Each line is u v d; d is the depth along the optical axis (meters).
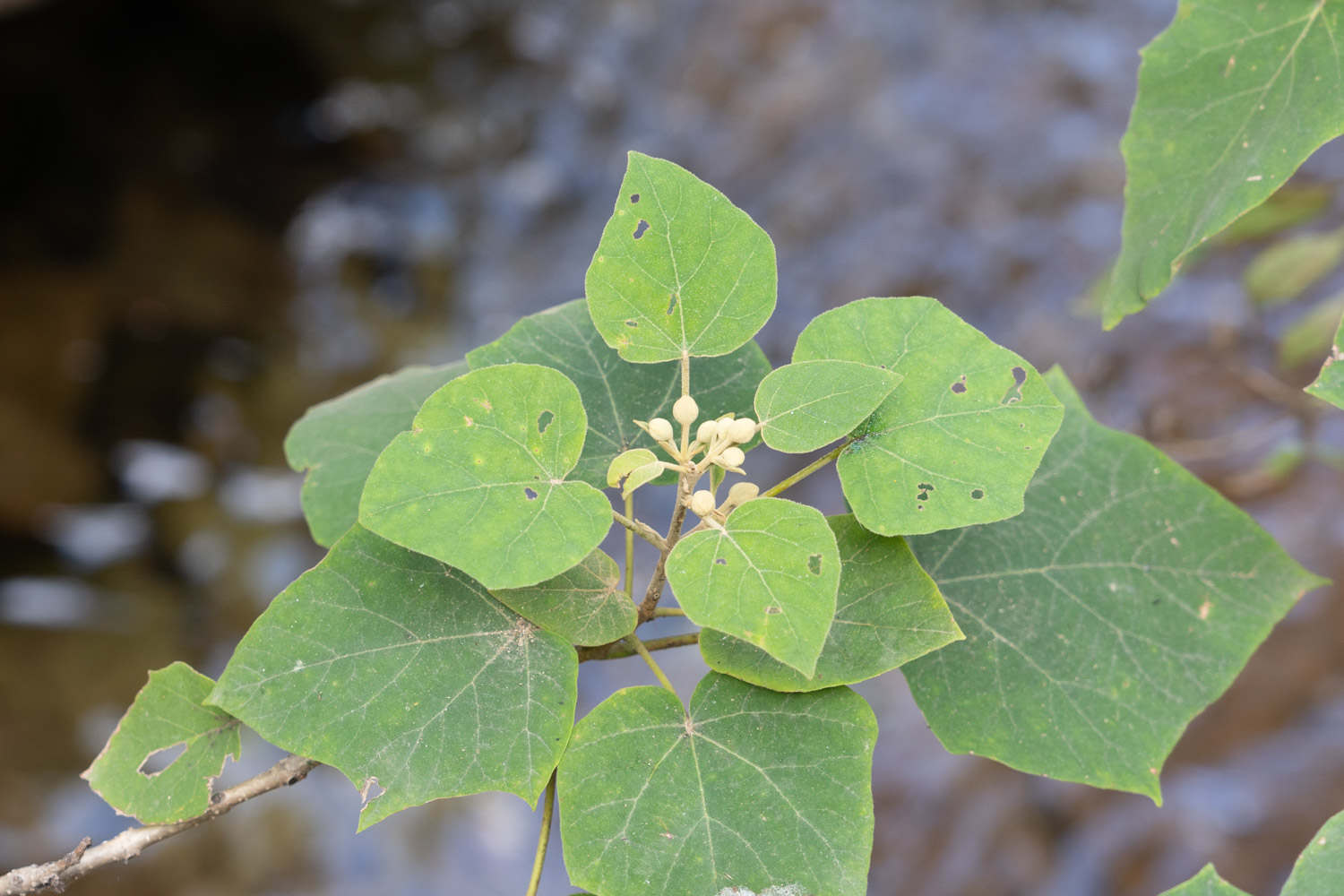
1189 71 1.04
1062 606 1.04
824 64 4.69
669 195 0.99
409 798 0.96
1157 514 1.05
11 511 3.39
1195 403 2.83
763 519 0.95
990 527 1.05
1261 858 2.23
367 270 4.58
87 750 2.92
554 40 5.32
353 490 1.09
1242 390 2.78
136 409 3.83
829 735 0.96
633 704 0.97
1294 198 1.38
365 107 5.10
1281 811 2.25
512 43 5.35
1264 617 1.04
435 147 5.03
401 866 2.83
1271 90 1.02
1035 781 2.46
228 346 4.15
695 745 0.97
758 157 4.53
